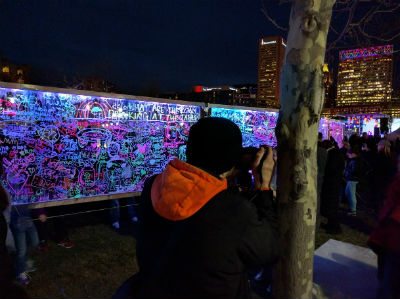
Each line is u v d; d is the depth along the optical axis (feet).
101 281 11.39
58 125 14.69
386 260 7.33
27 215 13.29
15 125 13.55
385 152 20.52
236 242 3.49
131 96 16.57
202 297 3.45
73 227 17.31
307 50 6.50
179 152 18.95
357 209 22.76
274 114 23.24
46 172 14.38
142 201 4.48
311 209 6.93
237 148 4.26
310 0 6.39
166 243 3.82
